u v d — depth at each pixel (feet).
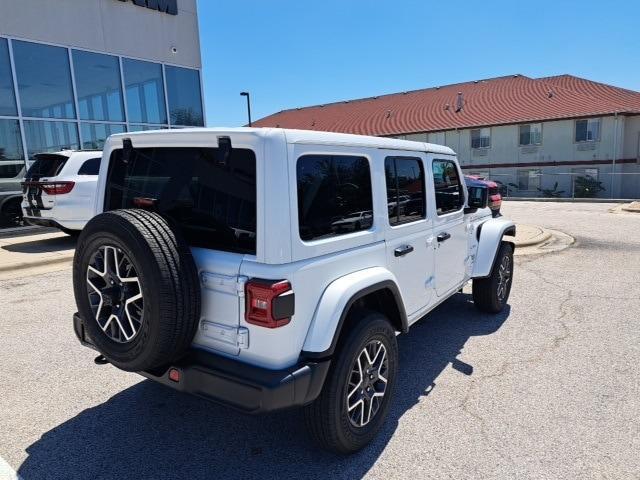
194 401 11.73
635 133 92.94
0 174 36.73
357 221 9.70
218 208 8.43
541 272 24.98
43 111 39.01
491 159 106.11
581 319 17.49
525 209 65.77
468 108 115.03
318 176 8.73
